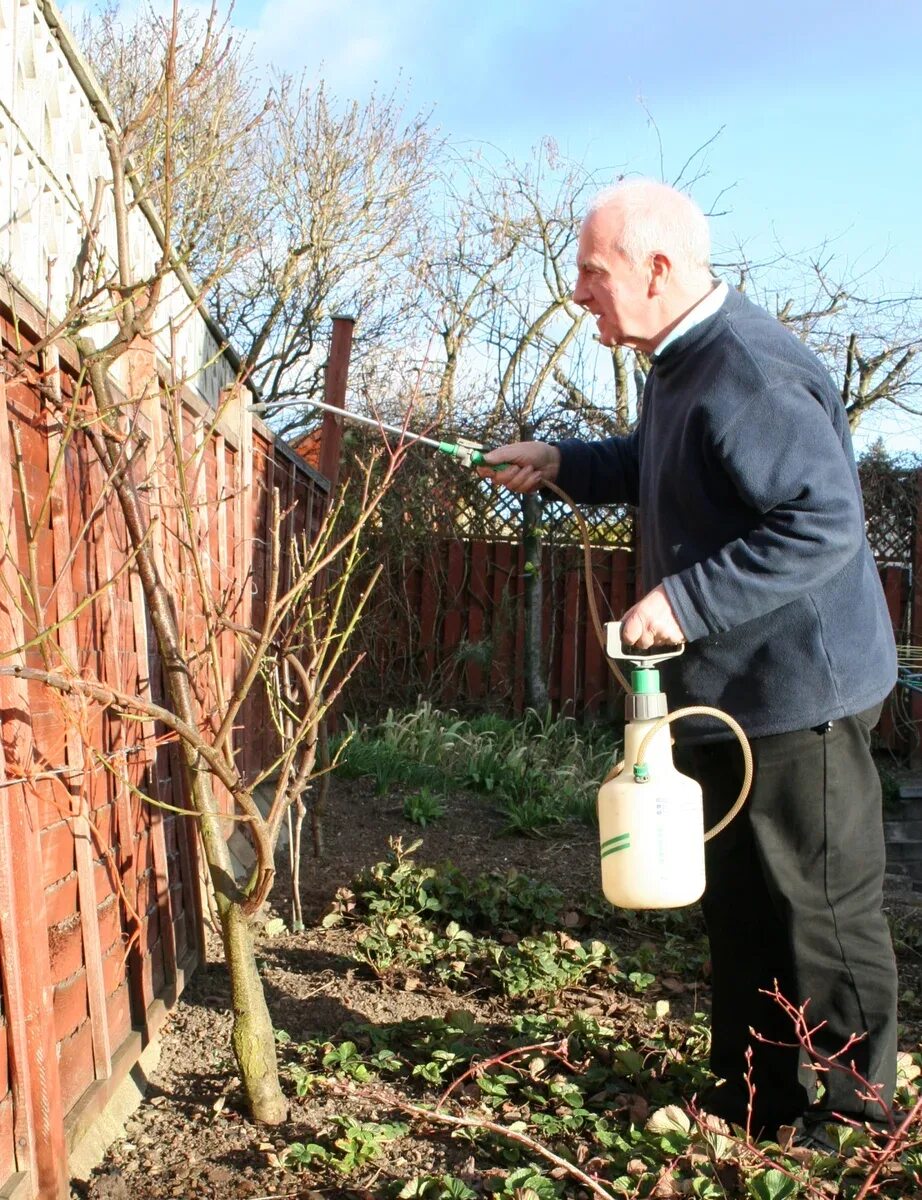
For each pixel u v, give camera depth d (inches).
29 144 105.2
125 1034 120.9
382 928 178.1
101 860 116.3
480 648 423.2
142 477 138.1
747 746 97.1
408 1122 115.0
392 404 504.4
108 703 97.5
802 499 97.6
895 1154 98.2
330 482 364.5
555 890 208.7
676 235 103.3
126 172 133.1
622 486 125.0
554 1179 102.9
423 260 552.1
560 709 429.4
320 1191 100.9
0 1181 82.5
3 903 84.7
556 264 525.3
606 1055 134.0
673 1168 96.4
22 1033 85.7
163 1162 105.0
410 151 624.4
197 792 112.3
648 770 93.3
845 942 103.6
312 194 593.0
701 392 101.8
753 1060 114.6
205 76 223.9
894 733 407.2
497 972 164.1
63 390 112.3
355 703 423.8
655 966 178.2
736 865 110.3
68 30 116.5
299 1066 125.9
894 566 409.7
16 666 87.9
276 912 198.1
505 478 123.6
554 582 429.1
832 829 103.0
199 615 154.8
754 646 102.5
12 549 94.6
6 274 93.6
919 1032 162.4
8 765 87.3
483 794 327.9
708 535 104.9
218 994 152.4
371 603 426.6
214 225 427.2
